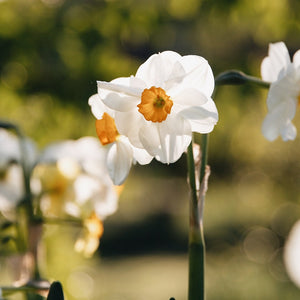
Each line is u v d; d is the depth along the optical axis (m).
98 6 1.96
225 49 2.55
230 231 4.25
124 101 0.71
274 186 3.61
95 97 0.73
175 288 3.25
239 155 3.62
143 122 0.72
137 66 2.06
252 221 4.24
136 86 0.72
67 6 1.94
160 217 5.50
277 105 0.77
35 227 0.86
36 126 1.89
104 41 1.93
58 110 1.92
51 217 0.89
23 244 0.86
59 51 1.89
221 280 3.13
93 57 1.91
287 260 3.36
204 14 2.15
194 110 0.72
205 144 0.74
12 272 0.85
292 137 0.78
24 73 1.88
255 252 3.70
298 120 2.62
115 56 1.97
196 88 0.72
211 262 3.61
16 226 0.86
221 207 4.78
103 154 0.91
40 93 1.91
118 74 1.96
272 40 2.34
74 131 1.93
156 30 2.02
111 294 3.07
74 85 1.91
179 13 2.08
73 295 1.69
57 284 0.73
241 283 3.06
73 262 1.75
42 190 0.89
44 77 1.90
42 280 0.85
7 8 1.88
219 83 0.77
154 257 4.19
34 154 0.90
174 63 0.72
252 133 3.00
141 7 1.95
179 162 6.32
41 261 0.86
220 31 2.56
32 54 1.88
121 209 5.67
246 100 2.19
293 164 3.40
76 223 0.89
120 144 0.73
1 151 0.89
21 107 1.90
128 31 1.98
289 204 3.71
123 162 0.73
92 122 1.93
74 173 0.90
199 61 0.72
